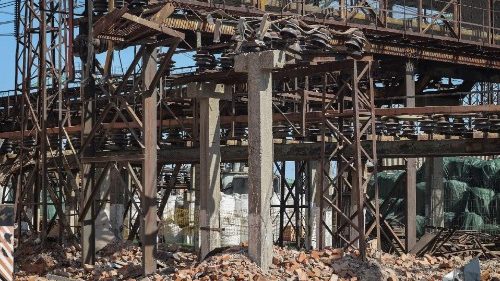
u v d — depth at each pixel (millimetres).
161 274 17828
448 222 39750
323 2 30156
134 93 18641
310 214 31781
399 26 32812
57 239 23359
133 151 25562
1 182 28047
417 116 23328
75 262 21266
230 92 20094
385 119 23516
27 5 24609
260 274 15898
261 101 16875
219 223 19578
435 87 35219
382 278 16359
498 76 35219
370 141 23266
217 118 19797
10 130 31469
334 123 23594
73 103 27734
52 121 26969
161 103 25047
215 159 19656
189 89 19562
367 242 20094
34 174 24062
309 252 18375
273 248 18219
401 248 26062
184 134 26781
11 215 14359
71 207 26266
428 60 30953
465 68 33906
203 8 24109
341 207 20266
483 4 37500
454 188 40719
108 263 20734
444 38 29938
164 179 39969
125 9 16703
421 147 23281
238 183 49500
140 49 18578
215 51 23500
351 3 30141
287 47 17188
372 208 21312
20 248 23125
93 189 19844
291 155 24875
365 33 28297
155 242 18250
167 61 18125
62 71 24156
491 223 39812
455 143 22766
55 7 23719
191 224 40250
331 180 19875
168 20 24078
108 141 26172
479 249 27547
